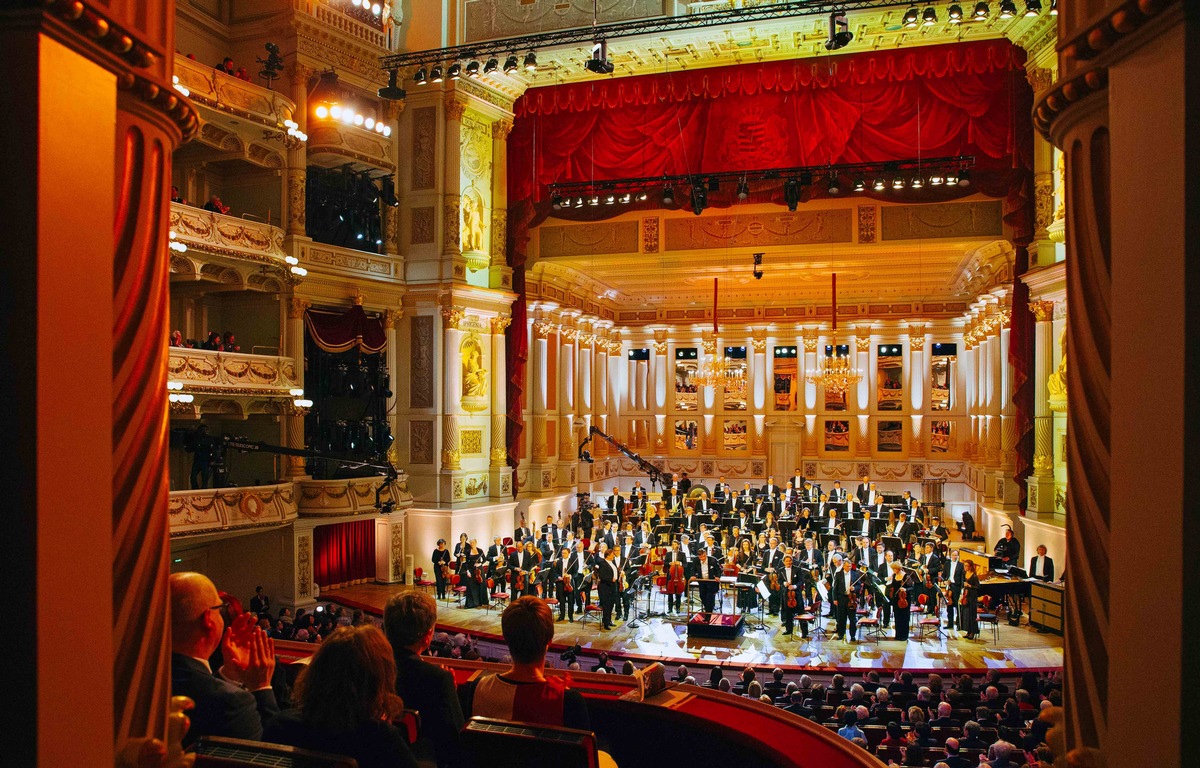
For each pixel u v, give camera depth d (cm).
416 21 2572
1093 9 258
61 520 210
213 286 2130
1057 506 2336
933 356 3966
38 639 201
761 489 3375
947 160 2331
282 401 2100
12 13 207
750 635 1964
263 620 1545
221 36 2253
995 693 1243
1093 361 268
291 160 2225
